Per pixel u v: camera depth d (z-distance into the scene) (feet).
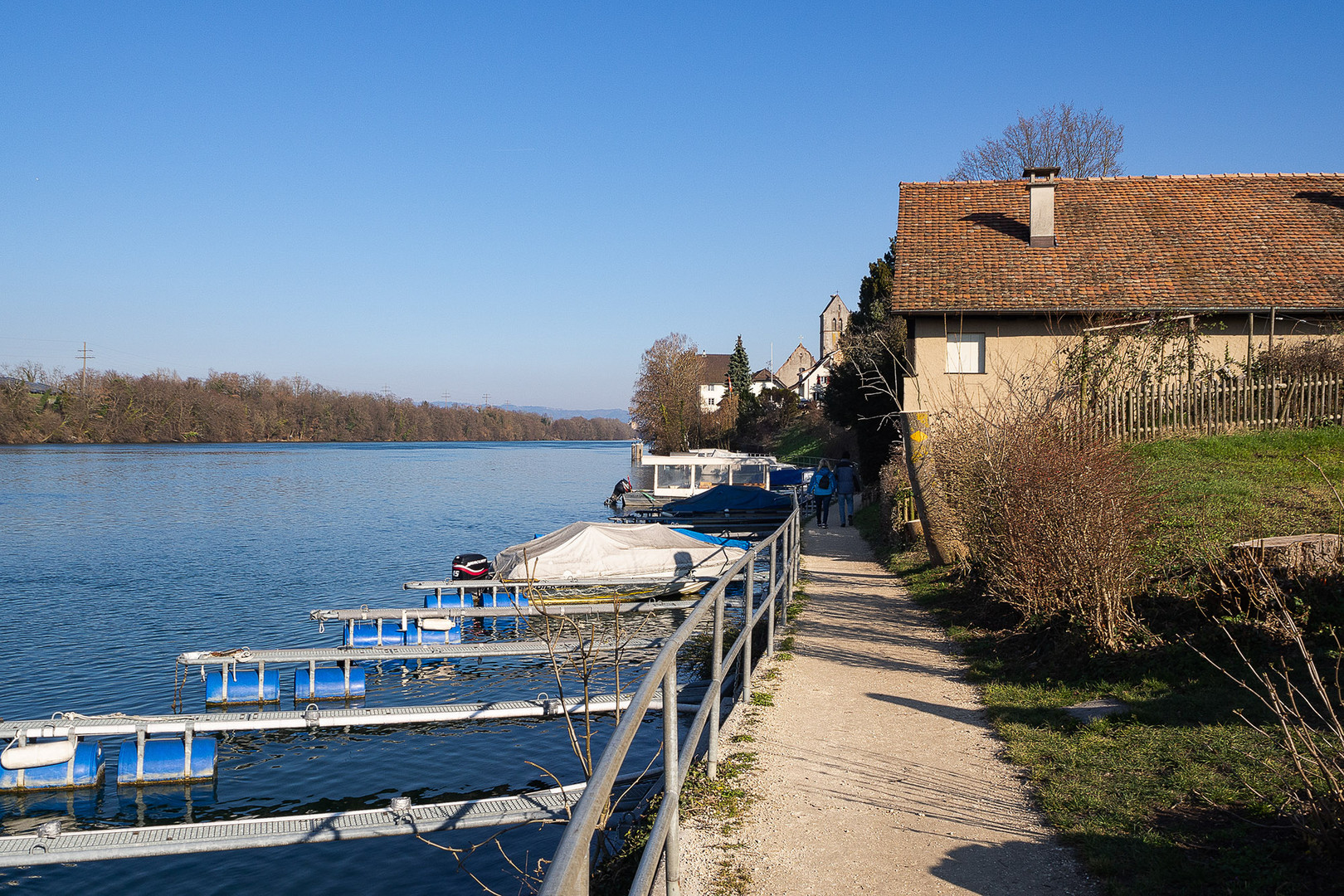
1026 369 77.46
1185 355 69.72
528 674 50.60
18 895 27.53
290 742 39.68
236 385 519.19
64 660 56.08
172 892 27.73
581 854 6.97
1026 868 16.08
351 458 370.53
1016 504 34.99
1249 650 25.54
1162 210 87.10
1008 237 84.94
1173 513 41.86
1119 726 22.99
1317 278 75.82
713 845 17.44
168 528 128.36
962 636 36.06
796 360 440.45
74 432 403.75
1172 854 15.74
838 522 92.17
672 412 314.76
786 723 25.46
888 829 17.99
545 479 246.88
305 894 27.27
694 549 68.80
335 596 77.25
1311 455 56.54
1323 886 14.01
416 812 28.66
